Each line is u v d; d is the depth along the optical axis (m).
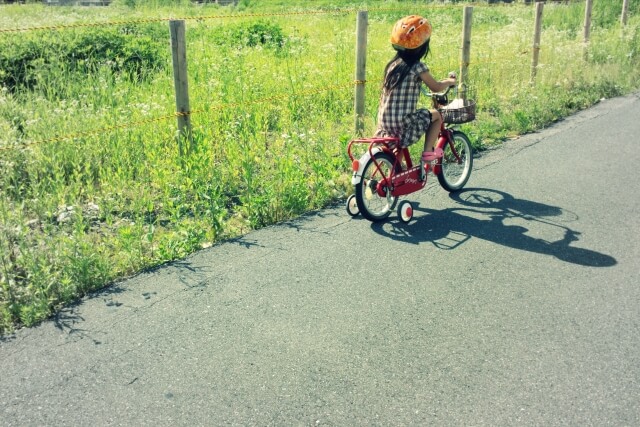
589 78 10.99
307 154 6.79
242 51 12.05
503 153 7.62
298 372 3.52
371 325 3.97
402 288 4.43
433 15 20.36
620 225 5.50
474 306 4.19
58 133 6.83
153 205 5.86
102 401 3.31
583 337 3.82
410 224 5.58
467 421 3.12
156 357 3.68
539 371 3.50
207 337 3.87
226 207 6.03
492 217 5.71
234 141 6.91
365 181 5.52
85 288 4.46
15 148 6.00
